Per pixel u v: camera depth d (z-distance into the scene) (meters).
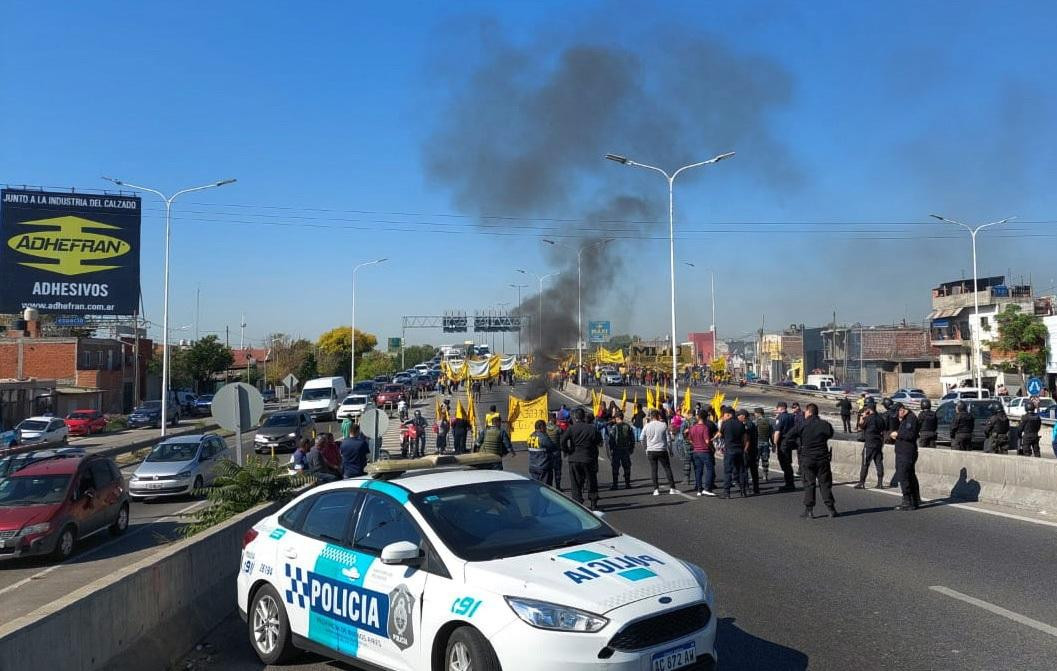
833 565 9.86
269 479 12.61
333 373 91.94
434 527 5.65
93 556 14.52
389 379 81.50
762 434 20.61
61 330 66.94
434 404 58.34
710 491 17.45
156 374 73.62
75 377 59.69
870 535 11.86
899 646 6.68
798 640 6.91
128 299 54.81
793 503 15.70
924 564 9.76
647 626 4.88
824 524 13.02
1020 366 52.28
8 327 66.62
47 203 53.47
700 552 10.95
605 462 27.09
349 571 6.02
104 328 72.38
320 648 6.27
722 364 86.44
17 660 4.52
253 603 6.96
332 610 6.14
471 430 33.84
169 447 22.44
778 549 11.01
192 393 67.44
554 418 21.36
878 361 76.81
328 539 6.39
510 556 5.46
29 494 14.47
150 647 6.35
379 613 5.72
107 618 5.74
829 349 87.62
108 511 15.88
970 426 22.20
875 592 8.46
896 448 14.59
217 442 23.86
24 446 36.50
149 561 6.83
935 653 6.48
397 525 5.91
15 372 59.38
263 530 7.10
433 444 37.22
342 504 6.48
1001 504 14.57
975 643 6.69
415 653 5.41
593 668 4.69
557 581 5.04
